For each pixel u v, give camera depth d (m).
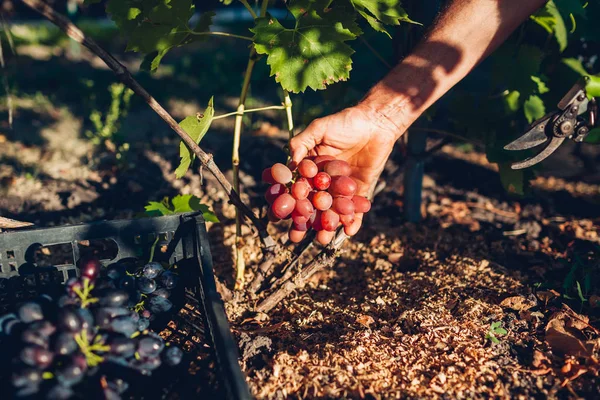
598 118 0.95
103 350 0.71
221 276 1.07
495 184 1.45
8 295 0.83
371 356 0.84
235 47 3.63
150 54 0.98
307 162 0.81
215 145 1.62
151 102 0.80
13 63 2.67
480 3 0.83
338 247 0.91
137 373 0.73
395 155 1.48
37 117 1.95
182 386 0.78
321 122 0.83
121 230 0.86
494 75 1.14
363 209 0.85
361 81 1.33
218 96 2.30
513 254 1.12
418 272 1.08
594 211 1.32
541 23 1.08
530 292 0.96
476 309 0.92
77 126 1.86
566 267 1.04
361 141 0.85
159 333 0.88
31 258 0.83
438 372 0.81
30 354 0.67
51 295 0.78
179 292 0.88
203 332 0.85
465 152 1.68
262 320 0.94
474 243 1.17
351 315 0.95
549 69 1.21
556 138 0.85
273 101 2.21
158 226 0.86
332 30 0.83
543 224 1.24
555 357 0.82
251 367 0.83
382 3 0.88
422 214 1.31
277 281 0.98
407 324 0.91
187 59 2.91
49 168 1.47
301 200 0.81
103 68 2.86
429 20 1.02
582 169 1.57
